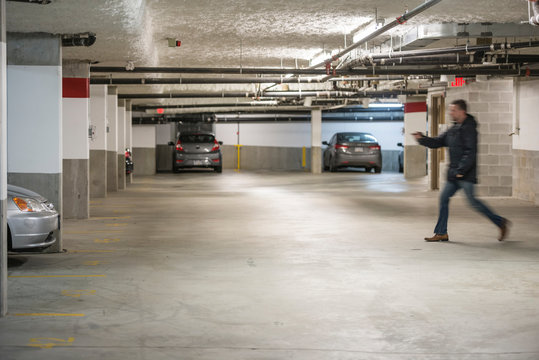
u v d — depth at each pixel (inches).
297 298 252.4
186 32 463.8
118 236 413.1
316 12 394.3
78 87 488.1
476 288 269.1
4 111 226.1
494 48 428.5
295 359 183.5
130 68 488.7
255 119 1333.7
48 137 365.7
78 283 278.8
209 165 1170.0
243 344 196.5
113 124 760.3
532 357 185.8
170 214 533.3
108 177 767.1
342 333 207.9
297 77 647.1
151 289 267.4
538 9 280.8
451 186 381.7
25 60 362.9
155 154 1205.1
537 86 597.0
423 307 239.8
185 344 196.4
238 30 456.4
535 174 589.9
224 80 629.6
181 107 1069.1
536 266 314.2
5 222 229.0
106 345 195.3
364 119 1243.2
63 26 341.7
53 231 340.2
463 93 680.4
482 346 195.2
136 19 327.0
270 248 366.3
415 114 1008.9
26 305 242.2
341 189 796.6
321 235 414.6
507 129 673.6
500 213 527.5
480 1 358.9
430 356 186.4
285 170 1290.6
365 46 528.7
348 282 280.1
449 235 410.9
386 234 417.7
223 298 252.2
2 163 225.0
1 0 220.5
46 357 184.4
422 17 406.0
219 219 499.5
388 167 1237.7
